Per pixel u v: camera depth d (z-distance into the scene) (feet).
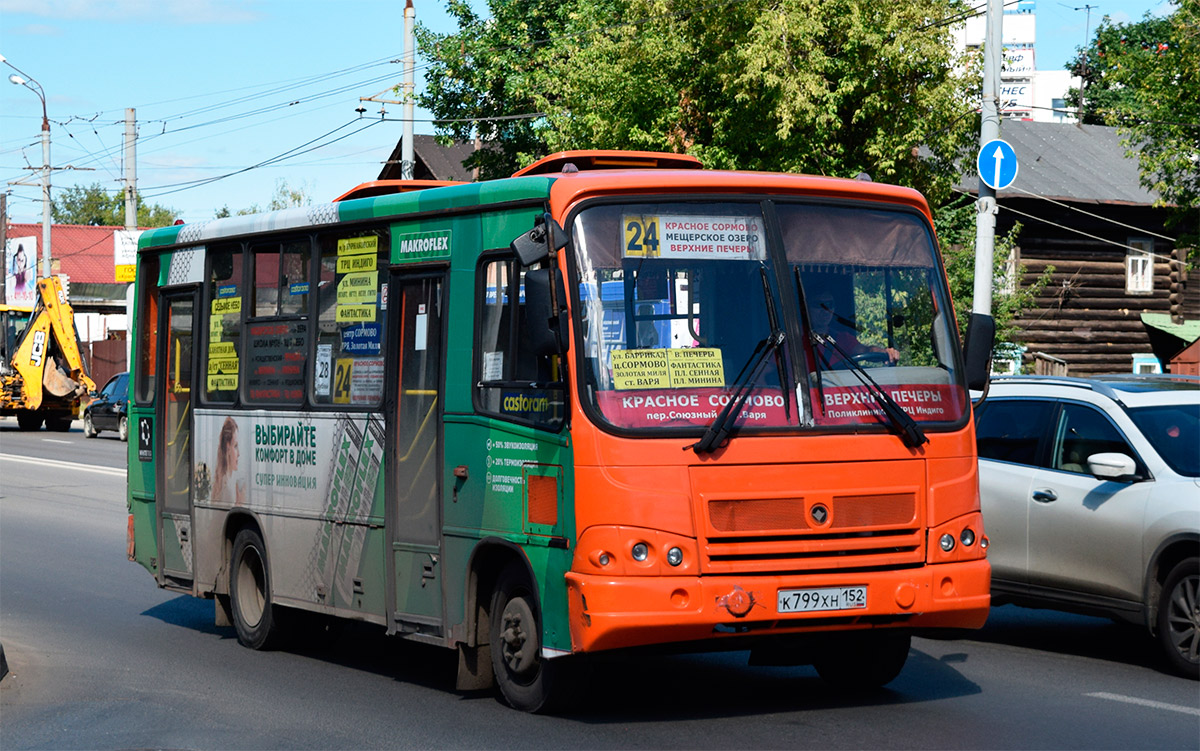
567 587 23.09
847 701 26.37
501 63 118.01
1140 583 29.68
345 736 24.06
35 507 66.95
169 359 37.70
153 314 38.73
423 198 27.89
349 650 33.88
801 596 22.86
